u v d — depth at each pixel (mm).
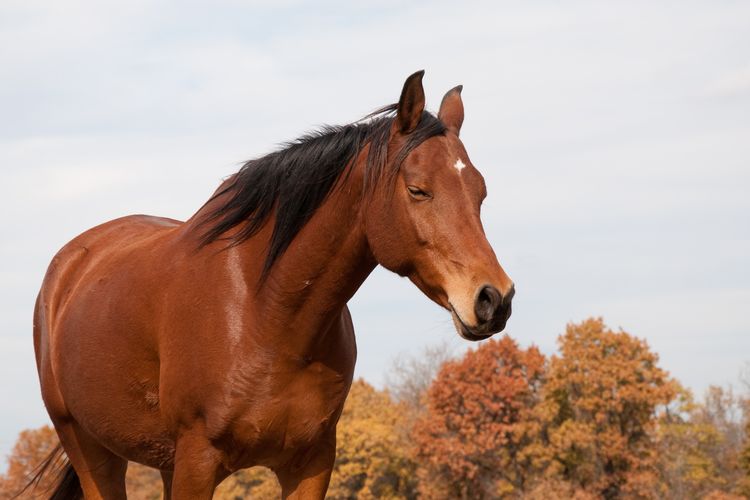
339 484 68750
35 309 9797
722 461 69250
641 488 63500
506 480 65625
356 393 78938
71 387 8625
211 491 7246
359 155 6922
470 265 6297
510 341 68250
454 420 65812
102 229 9891
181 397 7227
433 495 66250
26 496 37125
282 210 7090
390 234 6637
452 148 6594
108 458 9352
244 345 7031
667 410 71375
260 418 7039
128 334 7891
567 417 68062
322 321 7059
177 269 7547
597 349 66875
